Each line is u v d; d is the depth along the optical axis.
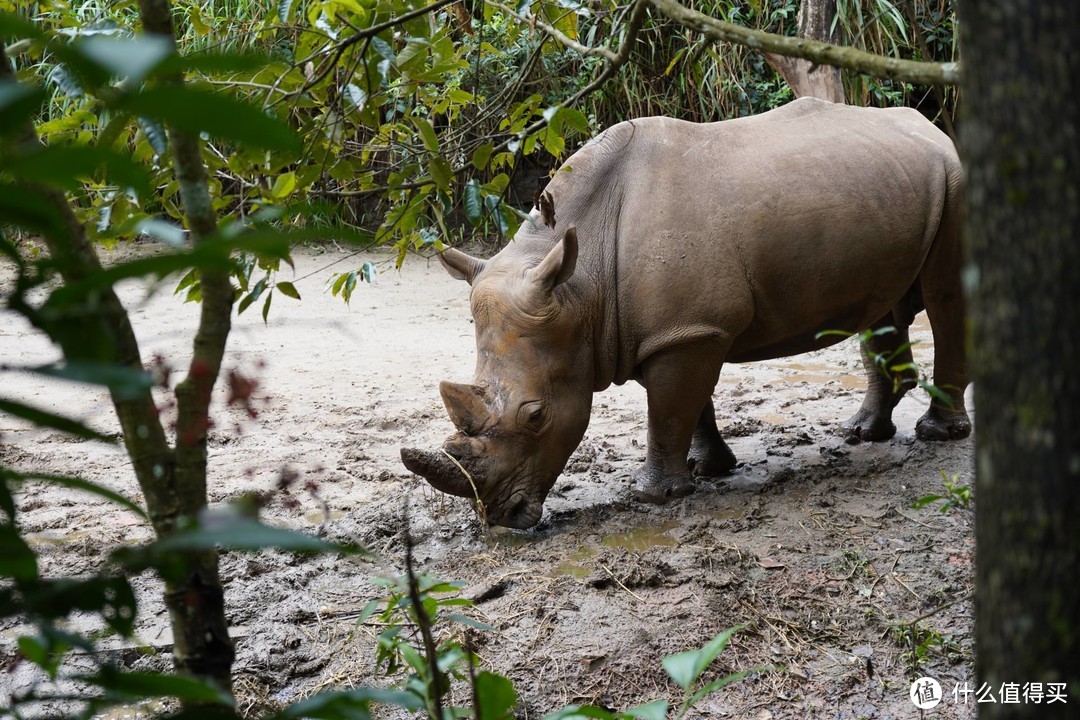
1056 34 1.00
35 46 2.07
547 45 4.09
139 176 0.70
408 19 3.07
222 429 7.07
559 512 5.56
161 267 0.79
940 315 6.03
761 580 4.62
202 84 3.08
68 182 0.73
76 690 3.86
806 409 7.23
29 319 0.98
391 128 3.69
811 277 5.42
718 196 5.33
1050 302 1.04
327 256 12.68
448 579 4.77
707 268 5.27
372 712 3.81
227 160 3.16
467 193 3.53
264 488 5.95
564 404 5.23
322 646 4.31
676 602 4.46
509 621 4.38
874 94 11.95
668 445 5.59
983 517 1.13
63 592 1.07
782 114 5.77
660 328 5.30
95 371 0.87
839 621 4.30
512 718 1.63
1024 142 1.03
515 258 5.34
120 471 6.31
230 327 1.72
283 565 5.03
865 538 4.98
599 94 12.30
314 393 7.88
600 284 5.32
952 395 6.21
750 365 8.45
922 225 5.66
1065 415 1.05
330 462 6.41
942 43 12.15
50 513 5.66
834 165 5.46
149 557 1.03
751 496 5.57
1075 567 1.07
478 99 4.00
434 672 1.75
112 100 0.67
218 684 1.65
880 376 6.33
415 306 10.64
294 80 3.33
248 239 0.78
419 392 7.89
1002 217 1.05
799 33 8.30
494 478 5.10
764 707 3.84
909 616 4.32
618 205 5.42
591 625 4.32
